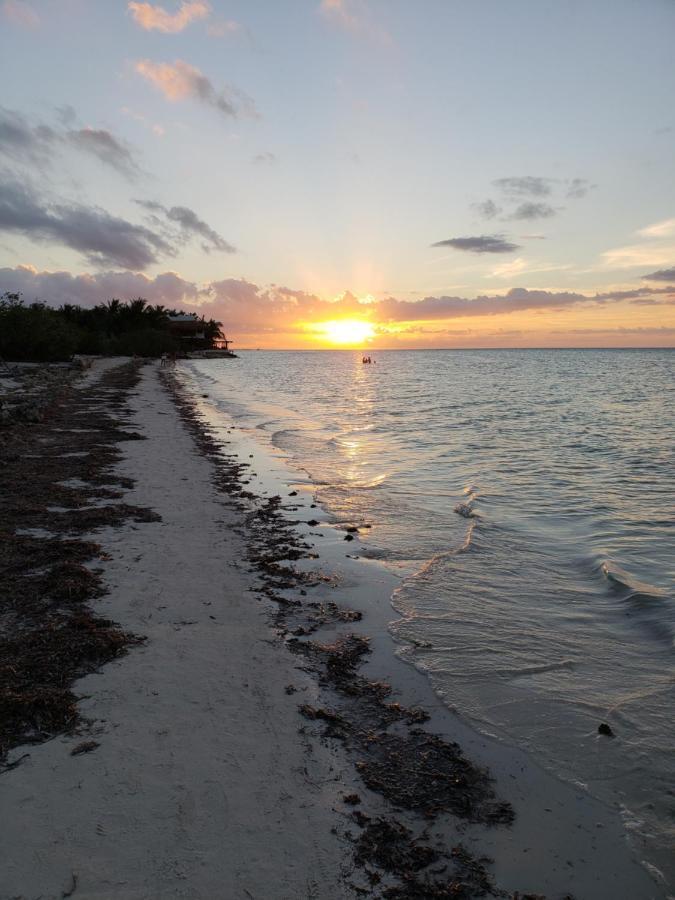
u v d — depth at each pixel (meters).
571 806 3.59
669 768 3.94
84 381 39.16
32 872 2.83
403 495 11.52
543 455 17.08
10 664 4.69
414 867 3.07
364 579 7.11
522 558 8.01
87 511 9.10
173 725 4.07
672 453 17.69
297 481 12.68
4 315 55.72
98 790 3.40
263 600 6.34
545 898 2.95
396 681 4.93
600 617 6.22
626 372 83.19
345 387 52.16
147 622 5.57
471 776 3.81
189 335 140.62
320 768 3.78
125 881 2.81
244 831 3.19
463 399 38.94
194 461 14.30
